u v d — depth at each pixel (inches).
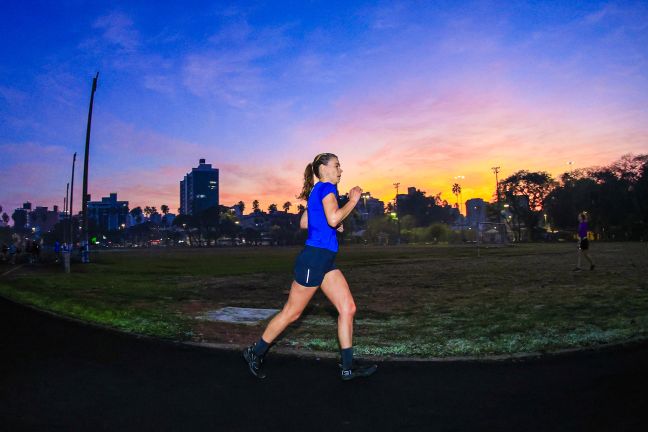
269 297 419.8
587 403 134.9
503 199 3693.4
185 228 7539.4
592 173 3339.1
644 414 124.6
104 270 869.2
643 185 3043.8
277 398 143.9
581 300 345.4
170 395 146.6
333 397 144.6
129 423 123.3
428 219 7175.2
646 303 320.2
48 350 209.2
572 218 3405.5
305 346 213.2
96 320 283.6
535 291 412.8
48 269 924.6
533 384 154.9
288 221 6875.0
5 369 176.4
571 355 191.2
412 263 933.8
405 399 142.2
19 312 322.7
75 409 133.4
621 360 180.5
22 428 119.0
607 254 1092.5
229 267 953.5
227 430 118.7
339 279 162.9
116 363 186.7
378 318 294.5
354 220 5036.9
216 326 267.0
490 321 268.7
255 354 164.7
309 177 171.5
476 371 172.2
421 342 217.0
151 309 334.3
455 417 126.9
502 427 119.2
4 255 1679.4
